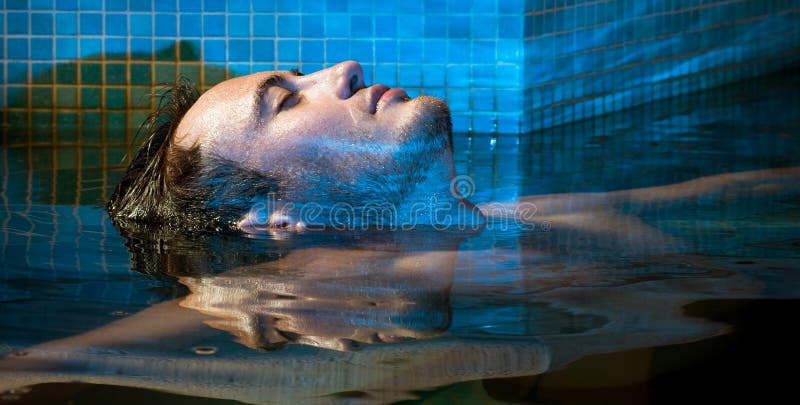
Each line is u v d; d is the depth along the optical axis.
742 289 1.56
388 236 2.04
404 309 1.46
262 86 2.09
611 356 1.25
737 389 1.18
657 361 1.24
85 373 1.21
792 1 5.99
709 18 5.49
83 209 2.47
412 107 2.09
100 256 1.87
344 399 1.13
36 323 1.41
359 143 2.05
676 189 2.69
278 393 1.15
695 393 1.17
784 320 1.41
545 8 4.60
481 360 1.24
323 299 1.52
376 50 4.58
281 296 1.54
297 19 4.57
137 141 4.25
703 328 1.36
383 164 2.07
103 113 4.61
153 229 2.17
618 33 4.98
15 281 1.66
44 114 4.60
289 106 2.09
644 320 1.41
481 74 4.55
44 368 1.23
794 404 1.15
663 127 4.28
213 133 2.10
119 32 4.57
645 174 3.02
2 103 4.57
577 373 1.21
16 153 3.84
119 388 1.16
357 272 1.71
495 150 3.86
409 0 4.53
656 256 1.83
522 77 4.54
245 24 4.58
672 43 5.30
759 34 5.84
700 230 2.10
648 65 5.18
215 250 1.91
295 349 1.29
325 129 2.06
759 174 2.90
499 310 1.46
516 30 4.51
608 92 4.98
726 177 2.87
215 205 2.12
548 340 1.32
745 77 5.79
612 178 2.97
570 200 2.57
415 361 1.24
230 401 1.13
